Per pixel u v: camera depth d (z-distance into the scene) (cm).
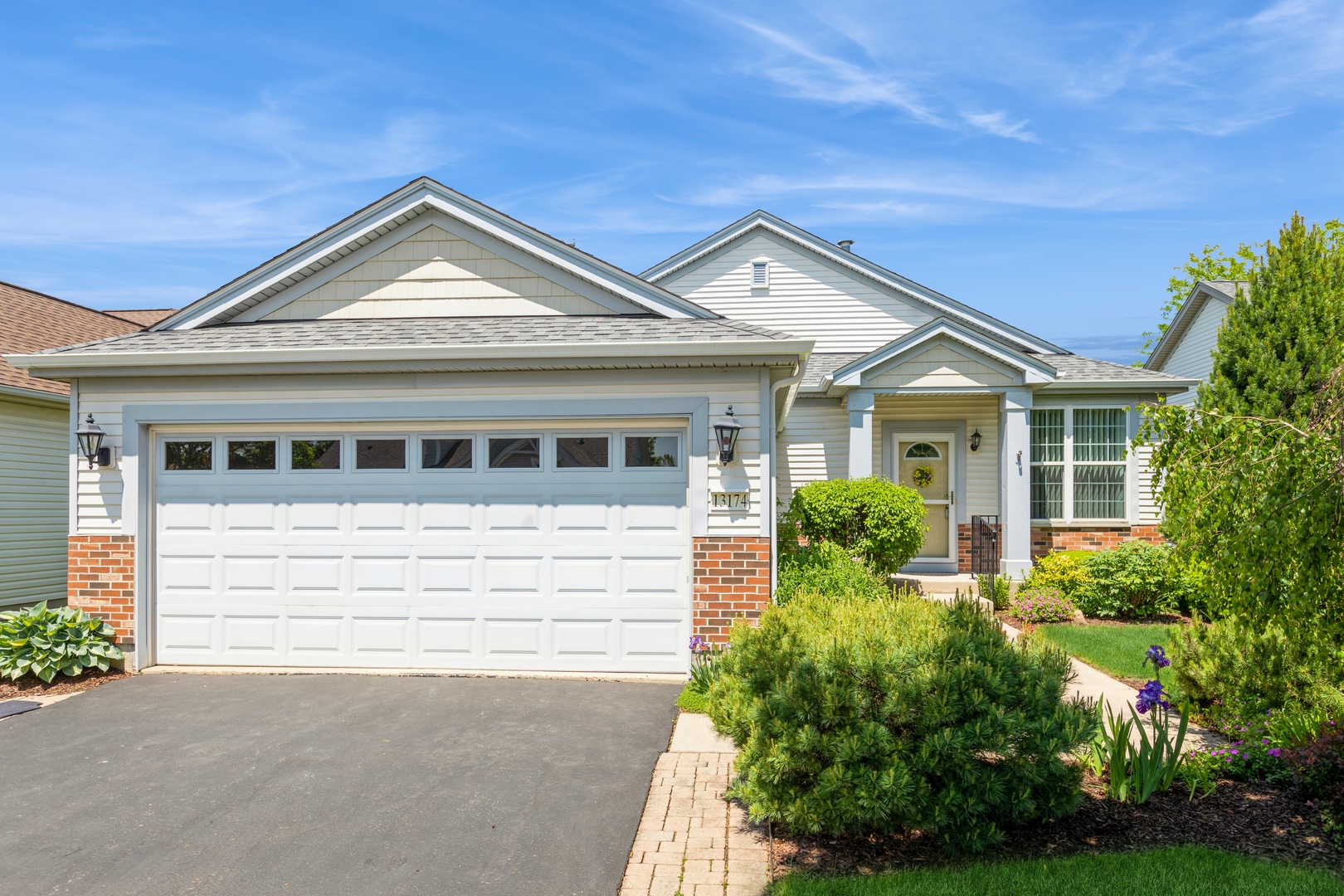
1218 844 477
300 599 892
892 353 1420
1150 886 416
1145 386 1459
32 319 1463
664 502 869
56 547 1331
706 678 779
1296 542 485
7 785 589
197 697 792
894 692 457
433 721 716
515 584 877
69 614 871
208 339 923
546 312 1007
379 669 882
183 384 890
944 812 457
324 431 895
